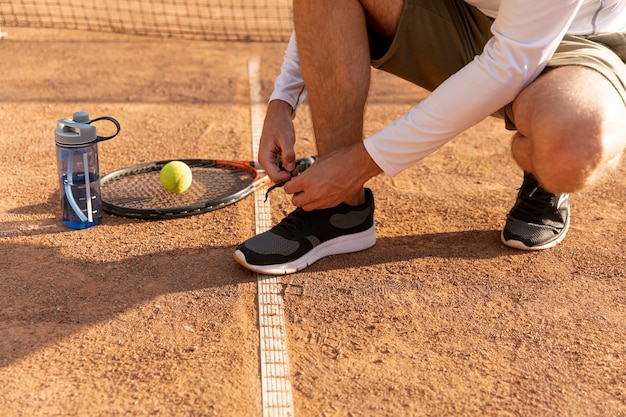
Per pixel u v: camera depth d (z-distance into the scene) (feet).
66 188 7.28
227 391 5.78
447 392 5.82
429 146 6.23
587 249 7.21
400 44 6.66
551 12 5.85
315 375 5.92
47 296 6.50
